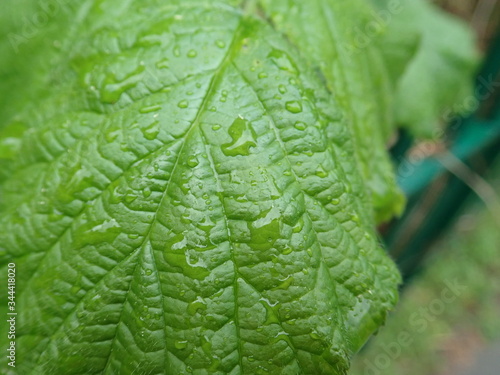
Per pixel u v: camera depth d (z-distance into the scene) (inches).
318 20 4.5
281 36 4.3
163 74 4.0
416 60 8.4
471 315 14.8
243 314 3.7
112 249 3.8
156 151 3.9
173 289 3.7
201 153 3.9
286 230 3.8
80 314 3.8
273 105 4.0
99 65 4.1
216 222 3.8
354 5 4.9
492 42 9.2
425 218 10.7
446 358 13.8
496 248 16.1
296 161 3.9
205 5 4.4
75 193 3.8
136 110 4.0
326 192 3.9
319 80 4.3
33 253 3.8
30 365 3.7
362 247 4.0
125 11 4.4
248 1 4.5
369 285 4.0
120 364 3.8
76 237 3.8
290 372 3.8
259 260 3.8
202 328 3.7
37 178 3.9
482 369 13.7
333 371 3.8
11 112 4.4
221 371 3.7
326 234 3.9
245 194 3.8
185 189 3.8
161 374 3.7
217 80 4.0
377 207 4.8
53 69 4.4
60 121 4.1
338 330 3.8
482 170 10.7
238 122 3.9
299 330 3.8
